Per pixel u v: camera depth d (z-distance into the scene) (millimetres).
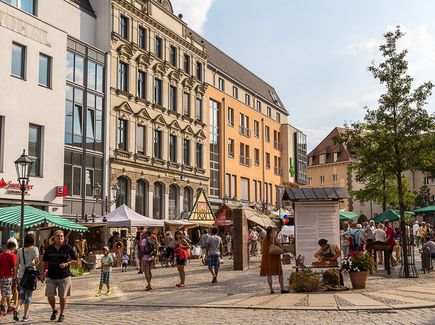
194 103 46344
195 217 38125
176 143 42750
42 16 29859
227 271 23562
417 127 19656
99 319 11516
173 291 16344
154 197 39281
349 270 15523
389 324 9977
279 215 46000
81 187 31281
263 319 10812
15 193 26016
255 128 61906
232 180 54656
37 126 28109
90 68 32750
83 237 29797
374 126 20250
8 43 26297
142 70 38281
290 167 69500
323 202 16359
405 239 19156
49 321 11383
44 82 28734
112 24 34656
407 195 44562
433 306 12156
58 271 11422
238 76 59031
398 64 19969
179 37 43531
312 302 12938
